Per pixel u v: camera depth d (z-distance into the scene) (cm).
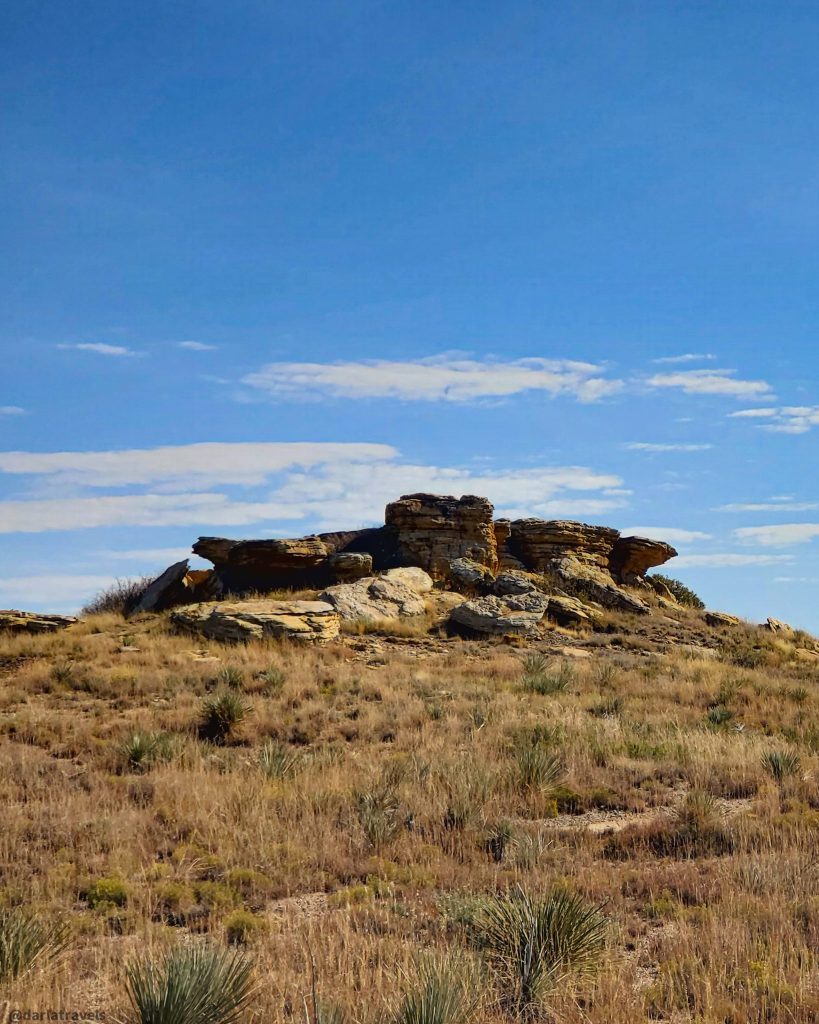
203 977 638
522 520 4788
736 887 959
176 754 1636
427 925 851
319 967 723
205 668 2655
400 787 1372
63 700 2288
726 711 2208
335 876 1030
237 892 966
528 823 1265
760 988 707
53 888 952
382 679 2553
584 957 758
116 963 746
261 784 1398
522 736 1747
